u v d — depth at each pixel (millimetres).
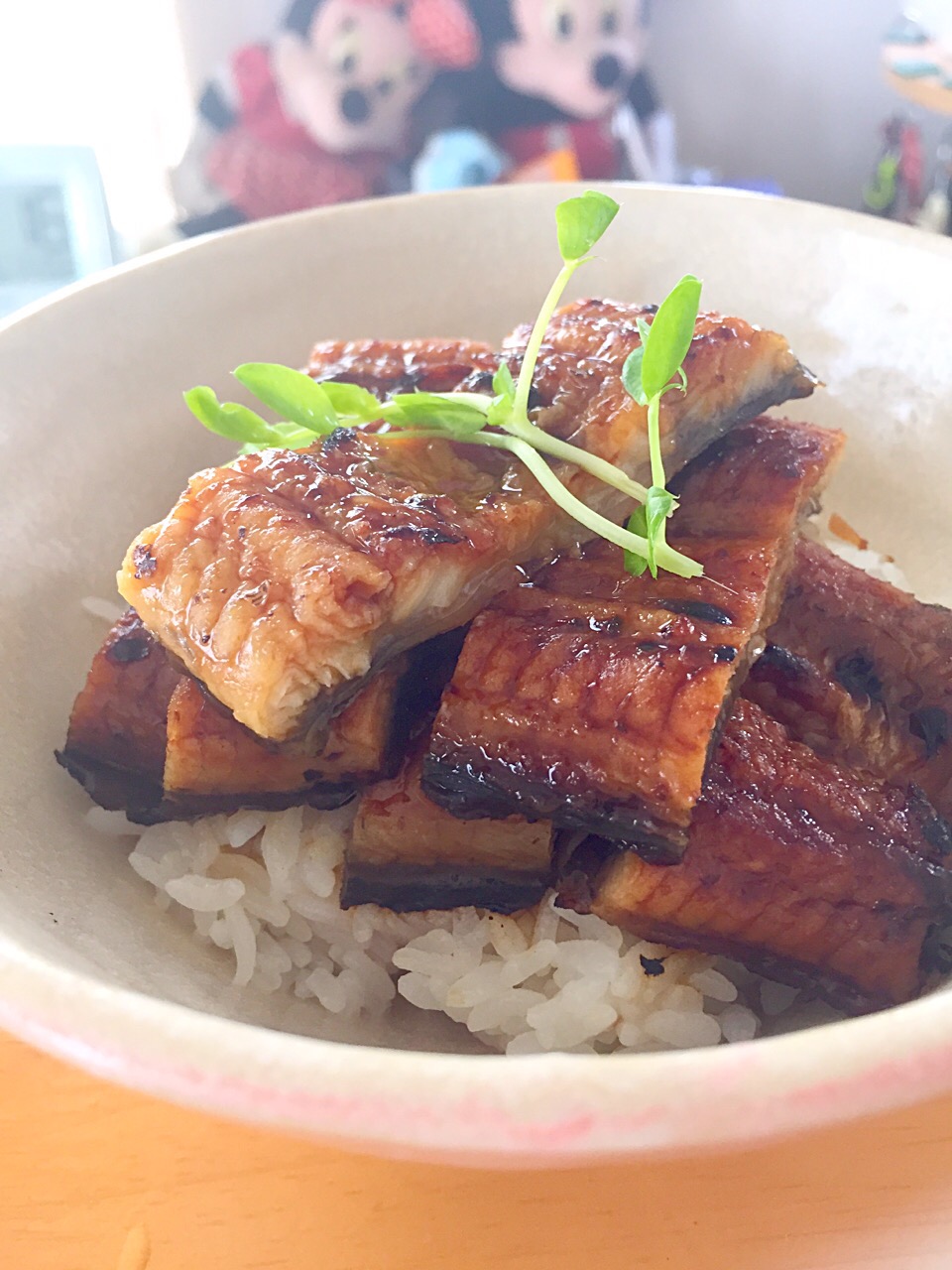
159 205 484
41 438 230
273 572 162
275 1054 113
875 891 171
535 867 187
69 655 220
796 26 488
